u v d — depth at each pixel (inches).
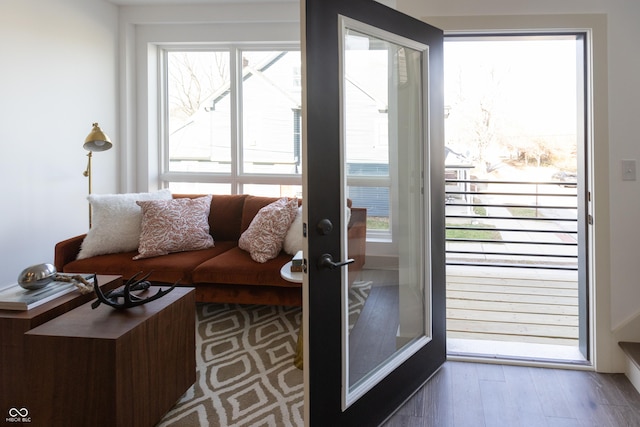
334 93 62.4
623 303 88.0
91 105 142.4
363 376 72.9
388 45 76.1
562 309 125.4
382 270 79.2
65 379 58.0
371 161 73.8
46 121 125.6
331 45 61.6
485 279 157.8
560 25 87.4
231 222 138.8
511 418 72.7
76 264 112.1
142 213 123.3
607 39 86.1
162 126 165.0
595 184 87.5
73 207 136.8
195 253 121.7
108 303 66.1
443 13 90.7
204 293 110.0
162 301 71.9
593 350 89.7
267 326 111.7
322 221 60.9
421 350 83.1
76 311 66.9
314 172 59.7
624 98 86.4
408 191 84.6
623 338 87.7
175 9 151.8
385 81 75.8
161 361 67.6
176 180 164.9
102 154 148.2
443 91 87.0
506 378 86.6
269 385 81.8
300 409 73.7
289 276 91.0
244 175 161.8
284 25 150.8
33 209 122.6
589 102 88.7
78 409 57.9
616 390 81.4
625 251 87.6
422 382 83.7
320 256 61.2
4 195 113.7
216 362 91.4
